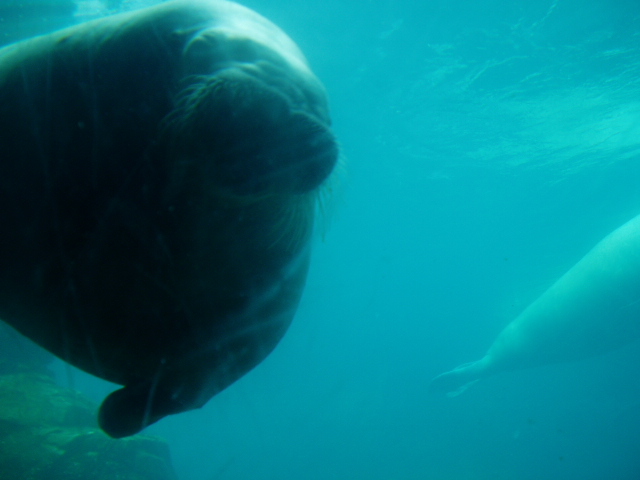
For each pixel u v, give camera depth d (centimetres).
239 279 181
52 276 169
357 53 1351
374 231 3541
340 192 226
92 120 173
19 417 942
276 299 208
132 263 163
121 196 163
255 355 217
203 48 186
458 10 1206
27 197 170
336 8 1152
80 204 165
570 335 1369
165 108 173
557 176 2616
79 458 916
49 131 175
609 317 1262
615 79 1577
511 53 1401
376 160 2244
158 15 200
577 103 1728
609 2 1185
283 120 175
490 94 1642
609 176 2631
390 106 1698
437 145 2095
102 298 166
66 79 183
